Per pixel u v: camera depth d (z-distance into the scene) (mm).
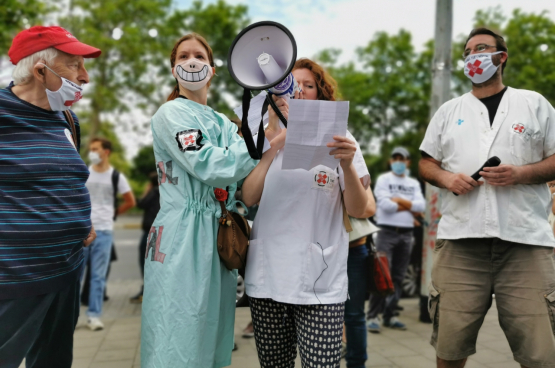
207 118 2148
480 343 4195
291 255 2006
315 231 2055
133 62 23062
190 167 1933
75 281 2240
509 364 3652
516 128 2371
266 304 2113
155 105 25078
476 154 2432
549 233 2350
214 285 2066
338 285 2051
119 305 6078
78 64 2156
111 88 23828
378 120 29453
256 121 2074
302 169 2074
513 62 21906
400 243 4965
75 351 4016
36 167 1995
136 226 21953
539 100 2412
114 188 4945
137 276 8836
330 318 2002
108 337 4457
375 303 4648
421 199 5273
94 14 22672
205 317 1980
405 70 28359
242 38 1872
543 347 2227
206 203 2064
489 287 2422
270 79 1851
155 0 23844
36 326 2080
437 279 2529
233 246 2043
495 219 2328
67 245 2111
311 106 1765
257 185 2037
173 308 1910
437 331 2520
